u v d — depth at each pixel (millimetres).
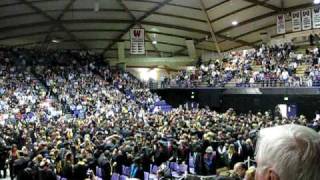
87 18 47625
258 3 42094
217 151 15984
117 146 17203
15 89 42125
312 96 33781
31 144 19562
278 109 36219
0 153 19875
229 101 41531
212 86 44000
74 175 13375
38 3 42438
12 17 44750
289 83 35875
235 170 7961
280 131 1149
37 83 45906
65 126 26688
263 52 44625
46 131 23922
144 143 17438
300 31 42781
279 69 39156
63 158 14898
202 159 15523
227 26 47844
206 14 45781
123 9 45969
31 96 41062
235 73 43750
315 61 37938
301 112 34625
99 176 14961
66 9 44719
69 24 48469
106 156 15672
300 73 37938
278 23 43219
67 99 43000
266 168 1111
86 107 41969
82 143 18891
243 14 44938
